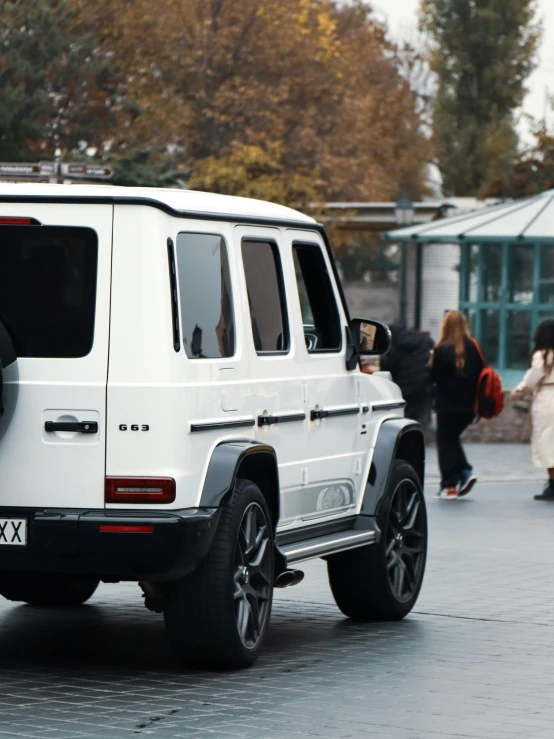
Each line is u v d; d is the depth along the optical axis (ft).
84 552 29.58
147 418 29.84
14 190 30.86
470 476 71.87
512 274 143.74
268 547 33.19
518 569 49.26
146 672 32.53
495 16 271.69
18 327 30.42
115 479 29.86
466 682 31.83
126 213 30.40
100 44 192.85
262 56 221.66
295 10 221.05
